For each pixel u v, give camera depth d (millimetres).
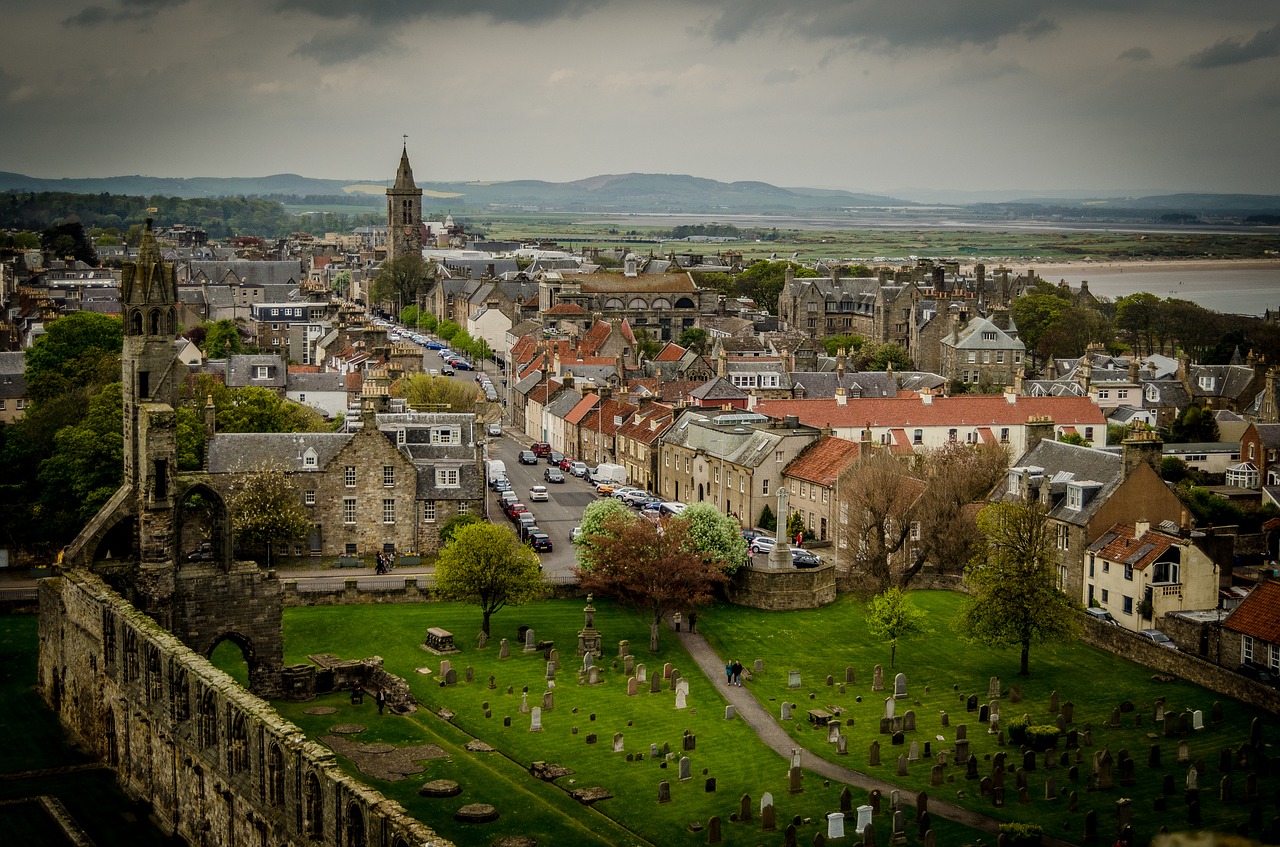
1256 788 101625
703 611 152750
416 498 169625
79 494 164125
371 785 99438
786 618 150875
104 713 109750
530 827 93062
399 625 142750
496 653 135250
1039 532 136000
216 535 121312
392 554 169000
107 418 166125
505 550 138125
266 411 190000
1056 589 135000
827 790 103125
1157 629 144000
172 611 117375
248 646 120188
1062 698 125500
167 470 118062
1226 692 125812
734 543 155375
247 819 87062
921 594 160250
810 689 127750
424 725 113750
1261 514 188875
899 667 134875
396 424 175625
